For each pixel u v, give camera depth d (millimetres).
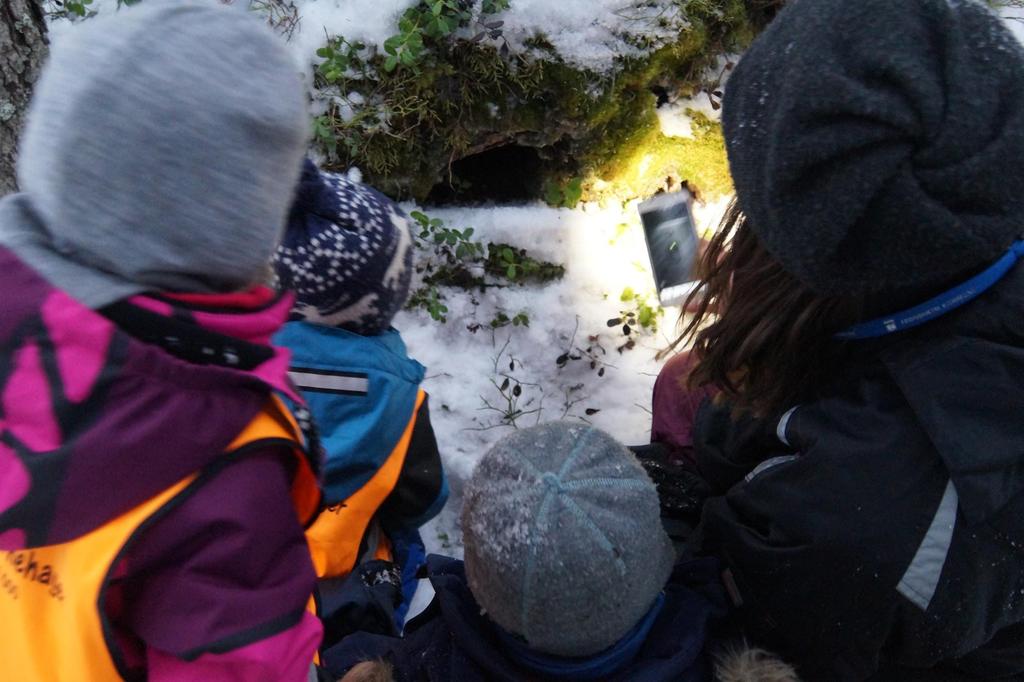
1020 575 864
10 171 1670
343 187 1362
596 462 947
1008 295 827
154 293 752
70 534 742
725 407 1161
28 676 789
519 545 872
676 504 1363
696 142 2410
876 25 756
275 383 831
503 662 992
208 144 719
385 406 1387
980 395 822
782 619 997
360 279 1325
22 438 742
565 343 2393
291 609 828
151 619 779
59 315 726
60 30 2152
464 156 2422
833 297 881
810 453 925
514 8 2229
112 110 698
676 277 2291
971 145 725
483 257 2400
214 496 776
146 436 734
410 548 1734
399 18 2186
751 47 902
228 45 747
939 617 876
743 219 994
